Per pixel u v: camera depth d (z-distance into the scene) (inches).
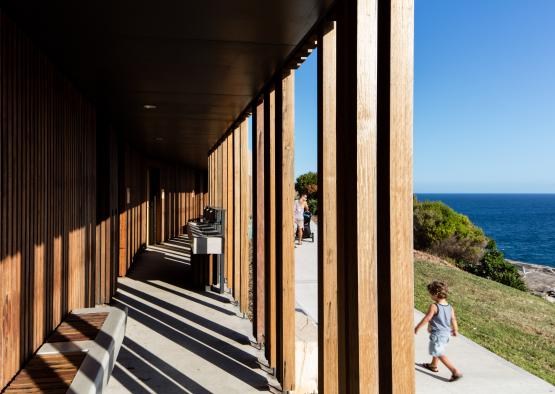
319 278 124.2
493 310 356.2
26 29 121.3
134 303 277.6
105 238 262.8
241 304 254.8
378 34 89.4
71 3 104.1
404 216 85.0
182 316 251.1
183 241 644.7
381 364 89.0
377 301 90.9
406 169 84.9
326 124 120.8
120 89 188.2
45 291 145.4
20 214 123.2
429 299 363.6
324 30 118.3
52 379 111.3
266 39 127.7
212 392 156.9
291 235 158.2
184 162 666.8
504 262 629.3
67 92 173.3
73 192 184.9
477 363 214.4
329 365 121.4
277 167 164.1
